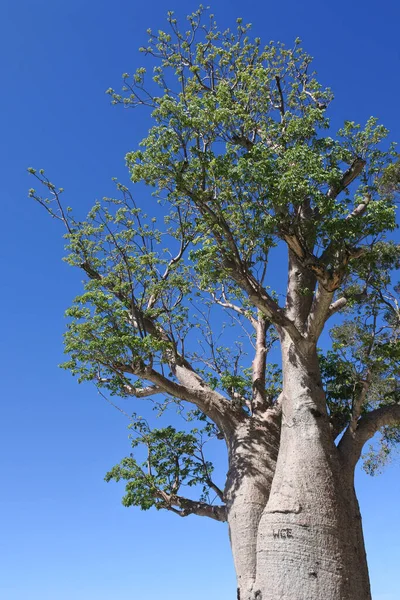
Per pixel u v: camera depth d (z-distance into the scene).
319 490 11.53
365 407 16.12
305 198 12.16
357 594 10.70
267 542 11.30
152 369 14.40
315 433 12.26
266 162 11.90
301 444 12.16
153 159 12.72
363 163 13.16
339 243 11.84
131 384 14.71
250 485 13.07
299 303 13.83
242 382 14.98
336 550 10.95
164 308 16.17
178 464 15.71
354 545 11.22
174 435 15.98
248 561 12.12
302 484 11.60
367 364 13.59
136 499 14.69
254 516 12.62
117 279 15.81
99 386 14.78
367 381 13.24
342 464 12.38
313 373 13.03
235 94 14.38
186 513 14.65
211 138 13.59
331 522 11.22
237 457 13.71
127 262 15.78
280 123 14.57
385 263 14.86
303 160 11.79
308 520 11.16
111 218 16.39
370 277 14.27
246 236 13.86
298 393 12.80
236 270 13.01
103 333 14.33
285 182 11.44
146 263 15.87
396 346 14.27
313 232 11.97
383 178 14.09
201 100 13.14
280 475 12.05
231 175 12.12
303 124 13.12
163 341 14.65
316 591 10.50
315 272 12.04
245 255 13.67
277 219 11.98
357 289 15.51
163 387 14.59
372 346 14.09
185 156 12.98
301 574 10.69
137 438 16.12
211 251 12.70
